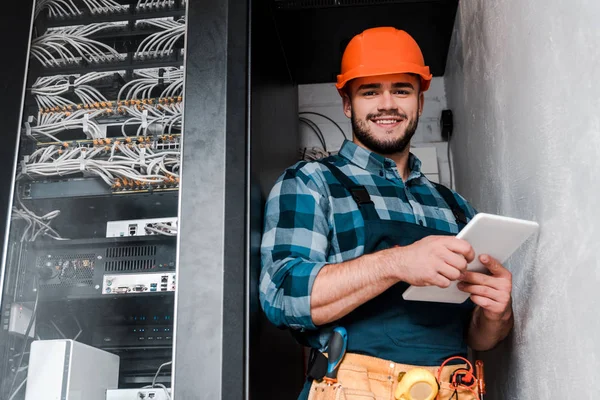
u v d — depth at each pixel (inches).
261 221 59.6
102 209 64.9
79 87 65.4
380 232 54.2
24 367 58.4
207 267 52.4
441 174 96.3
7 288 58.1
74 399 54.4
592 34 36.0
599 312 36.3
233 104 57.3
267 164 64.6
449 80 96.7
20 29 63.6
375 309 51.8
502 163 61.6
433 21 87.8
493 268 47.9
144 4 66.7
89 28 67.0
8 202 58.7
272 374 59.5
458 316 54.5
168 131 64.0
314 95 101.3
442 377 50.7
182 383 49.6
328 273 50.0
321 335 52.2
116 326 62.8
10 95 61.4
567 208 41.4
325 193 57.0
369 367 50.0
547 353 47.0
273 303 52.2
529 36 50.1
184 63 59.2
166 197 63.2
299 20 85.0
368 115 61.9
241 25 60.0
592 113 36.4
